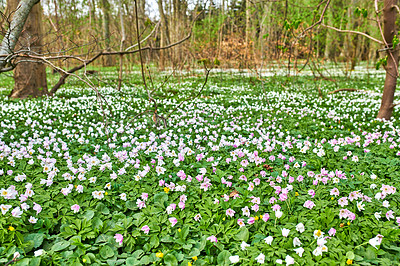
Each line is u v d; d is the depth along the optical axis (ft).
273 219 9.07
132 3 46.93
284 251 7.45
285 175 11.04
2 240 7.71
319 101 30.48
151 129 19.70
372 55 75.15
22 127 20.07
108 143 16.34
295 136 18.56
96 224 8.72
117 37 50.55
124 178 11.83
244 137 17.01
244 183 11.74
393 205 9.73
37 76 35.12
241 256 7.45
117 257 7.70
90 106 27.68
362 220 8.85
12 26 15.11
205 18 60.29
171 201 10.05
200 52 53.78
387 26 20.66
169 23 57.00
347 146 15.97
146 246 7.91
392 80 21.61
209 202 9.83
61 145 16.31
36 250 7.83
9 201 9.66
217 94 37.11
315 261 7.23
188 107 27.17
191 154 14.57
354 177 11.81
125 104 28.48
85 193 10.51
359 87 42.80
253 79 50.34
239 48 49.19
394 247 7.68
